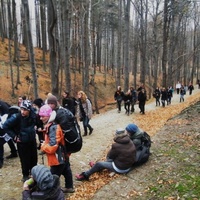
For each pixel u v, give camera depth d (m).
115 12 38.88
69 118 5.12
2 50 34.25
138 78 51.31
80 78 35.62
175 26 44.34
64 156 5.09
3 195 5.68
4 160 7.76
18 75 27.48
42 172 3.45
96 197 5.33
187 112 11.86
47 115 5.01
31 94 26.97
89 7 21.48
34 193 3.44
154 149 7.66
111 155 6.31
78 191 5.70
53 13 13.14
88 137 10.66
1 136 7.06
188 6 29.88
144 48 31.92
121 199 5.18
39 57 37.97
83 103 10.76
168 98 22.52
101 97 34.84
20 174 6.75
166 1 28.91
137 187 5.57
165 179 5.68
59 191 3.55
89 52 23.50
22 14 29.89
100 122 14.58
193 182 5.31
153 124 12.42
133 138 6.70
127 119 15.22
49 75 32.47
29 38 12.30
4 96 25.09
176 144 7.80
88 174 6.27
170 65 33.59
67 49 16.30
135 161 6.42
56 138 4.92
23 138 5.90
